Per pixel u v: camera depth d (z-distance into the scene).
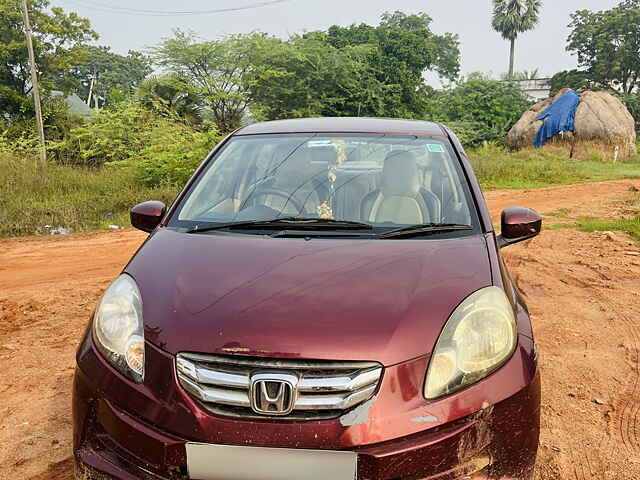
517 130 36.62
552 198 15.00
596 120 33.16
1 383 3.75
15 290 6.02
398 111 38.56
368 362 1.96
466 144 44.38
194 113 28.61
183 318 2.13
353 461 1.87
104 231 9.77
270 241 2.65
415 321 2.07
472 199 2.99
